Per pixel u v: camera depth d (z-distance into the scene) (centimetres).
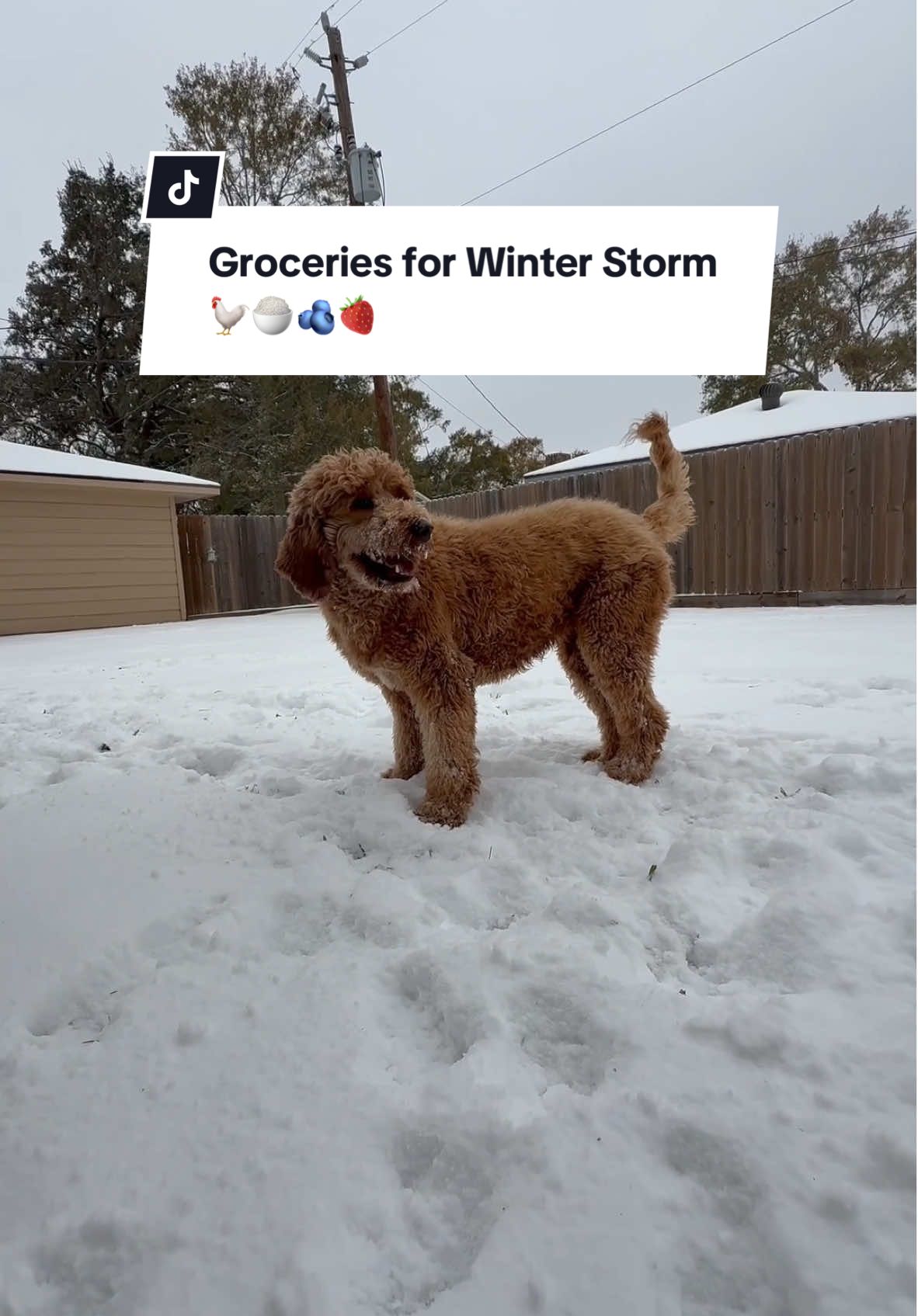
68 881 228
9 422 2595
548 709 460
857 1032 139
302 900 213
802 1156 114
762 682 481
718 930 186
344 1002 165
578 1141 122
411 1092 140
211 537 1570
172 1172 125
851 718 371
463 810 276
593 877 221
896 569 882
